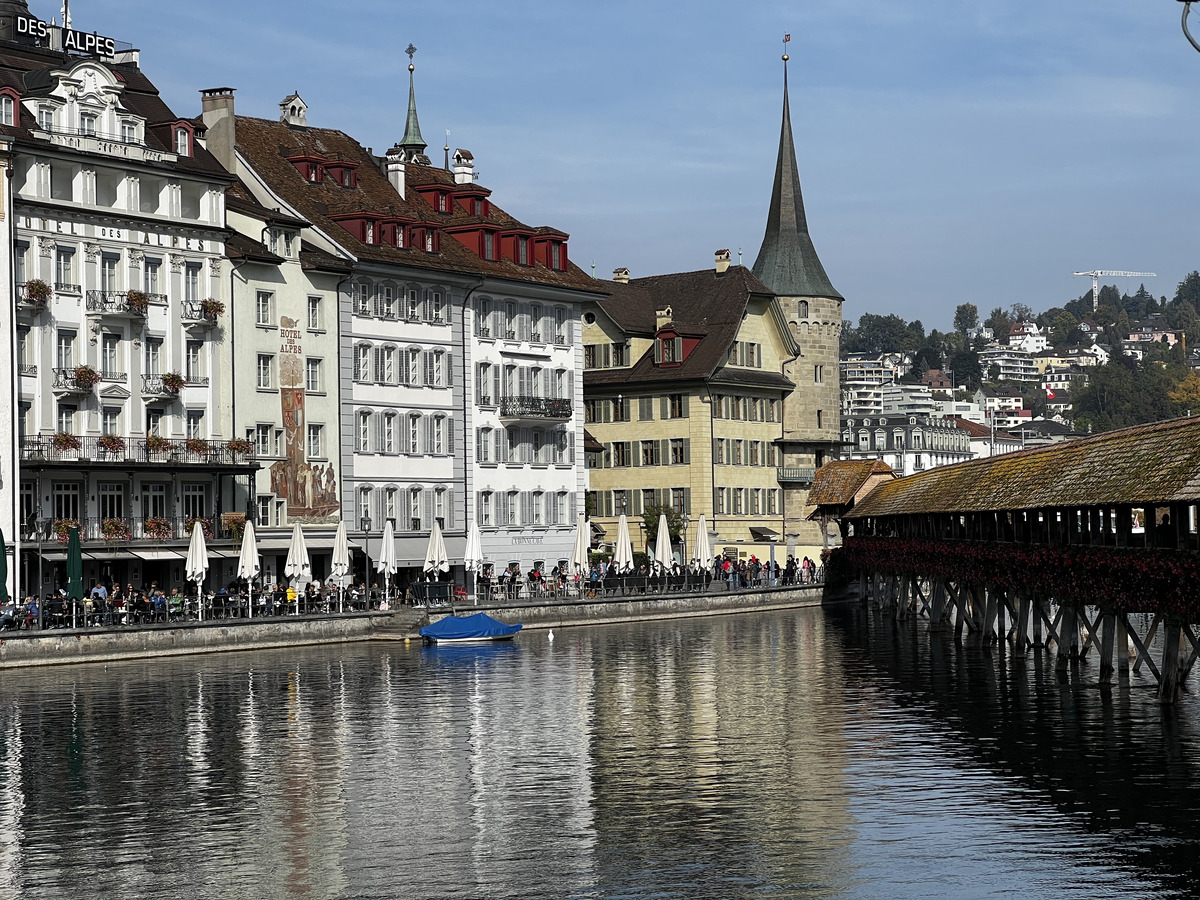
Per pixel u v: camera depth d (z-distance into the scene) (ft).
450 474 339.16
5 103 258.98
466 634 272.72
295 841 123.34
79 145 267.18
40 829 128.16
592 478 444.55
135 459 270.26
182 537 277.23
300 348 304.91
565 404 368.07
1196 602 165.58
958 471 287.28
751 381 442.09
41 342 260.62
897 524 346.54
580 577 329.93
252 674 223.51
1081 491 194.90
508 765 152.46
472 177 392.27
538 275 364.79
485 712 187.01
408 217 338.95
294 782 145.38
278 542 296.71
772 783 141.49
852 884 109.81
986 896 106.73
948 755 152.97
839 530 447.42
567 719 181.16
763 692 204.03
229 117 312.29
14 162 256.52
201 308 284.41
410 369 330.34
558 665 238.68
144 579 273.13
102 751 161.58
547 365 368.27
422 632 270.67
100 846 122.62
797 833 123.03
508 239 362.94
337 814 132.26
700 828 125.18
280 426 300.61
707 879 111.34
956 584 277.03
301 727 176.04
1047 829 122.72
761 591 366.43
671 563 343.05
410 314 330.75
